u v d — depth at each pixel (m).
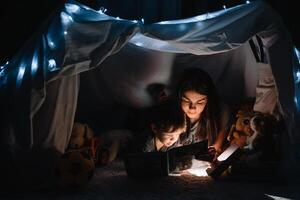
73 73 2.93
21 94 2.88
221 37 3.10
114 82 4.39
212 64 4.30
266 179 3.11
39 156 2.96
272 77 3.40
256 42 3.52
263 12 3.15
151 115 3.50
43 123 2.96
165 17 4.46
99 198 2.68
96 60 2.94
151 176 3.22
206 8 4.68
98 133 4.51
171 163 3.26
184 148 3.31
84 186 2.85
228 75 4.27
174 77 4.41
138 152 3.44
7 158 2.91
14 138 2.87
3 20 4.77
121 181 3.15
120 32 2.98
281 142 3.24
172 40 3.07
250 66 3.94
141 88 4.41
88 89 4.38
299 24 4.91
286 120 3.19
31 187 2.93
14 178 2.92
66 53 2.90
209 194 2.74
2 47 4.78
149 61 4.29
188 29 3.08
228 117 3.63
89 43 2.95
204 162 3.39
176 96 3.67
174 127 3.37
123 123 4.54
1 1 4.77
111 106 4.57
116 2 4.49
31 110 2.84
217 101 3.62
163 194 2.75
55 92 2.99
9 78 3.06
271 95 3.45
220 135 3.61
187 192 2.80
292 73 3.21
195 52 3.19
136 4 4.48
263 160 3.24
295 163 3.22
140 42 3.68
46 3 4.75
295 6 4.88
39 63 2.92
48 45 2.99
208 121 3.60
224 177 3.21
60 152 3.06
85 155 2.94
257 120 3.31
